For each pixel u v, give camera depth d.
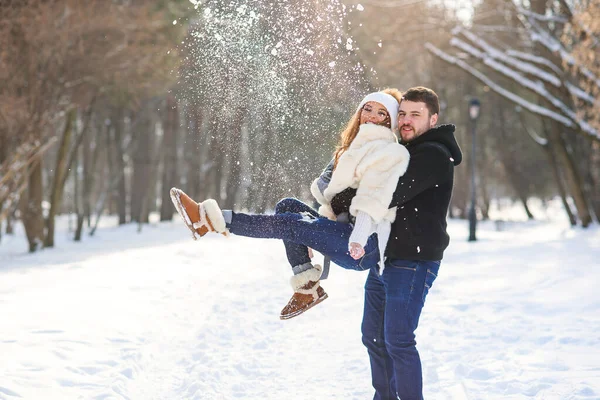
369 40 18.36
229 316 7.06
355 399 4.29
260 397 4.35
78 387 4.31
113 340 5.65
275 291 8.88
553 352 5.40
